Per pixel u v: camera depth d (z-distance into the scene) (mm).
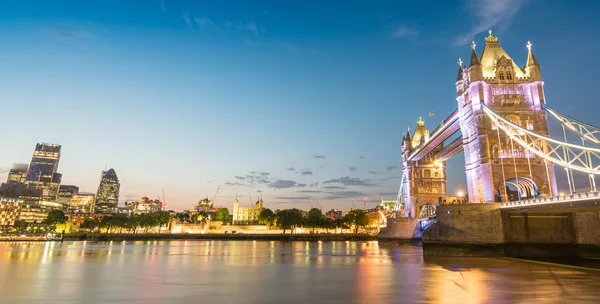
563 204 51312
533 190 70500
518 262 55188
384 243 130750
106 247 107750
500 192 68812
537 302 26016
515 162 69750
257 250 92875
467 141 78312
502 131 71750
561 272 43344
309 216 199875
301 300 27531
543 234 62969
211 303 26531
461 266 50719
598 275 40594
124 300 27672
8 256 70812
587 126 61094
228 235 184875
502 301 26453
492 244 62406
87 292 31031
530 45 76500
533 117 71750
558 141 55531
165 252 84188
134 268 49781
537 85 73125
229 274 43344
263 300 27641
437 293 30047
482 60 79125
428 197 131750
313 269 48469
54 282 36812
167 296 29219
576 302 26000
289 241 162750
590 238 63062
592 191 45875
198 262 58875
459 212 65875
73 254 77188
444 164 135000
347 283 35875
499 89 73938
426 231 70688
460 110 81250
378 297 28500
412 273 43500
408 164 135125
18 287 33688
